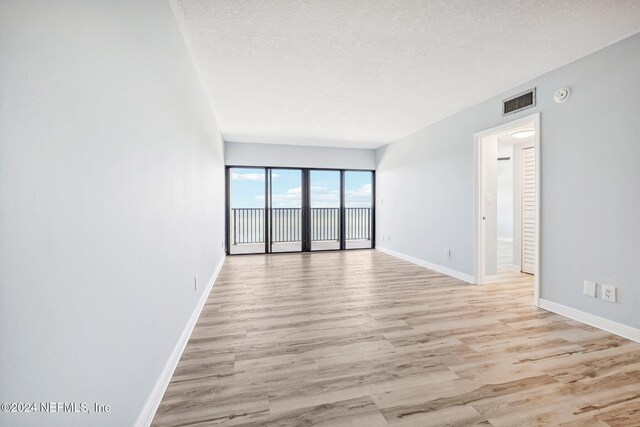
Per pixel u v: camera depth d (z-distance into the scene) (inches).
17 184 25.2
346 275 168.7
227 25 81.4
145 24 53.5
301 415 55.2
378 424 52.8
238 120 176.6
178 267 76.8
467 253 153.8
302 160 254.5
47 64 28.6
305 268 188.4
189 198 91.0
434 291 136.6
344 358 76.0
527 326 96.0
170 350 68.8
